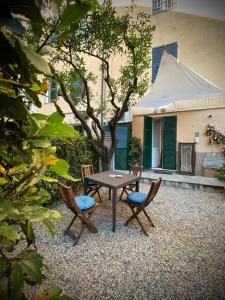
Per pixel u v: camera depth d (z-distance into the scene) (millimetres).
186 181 7105
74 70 6027
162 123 9898
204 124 7992
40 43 958
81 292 2406
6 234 610
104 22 4738
